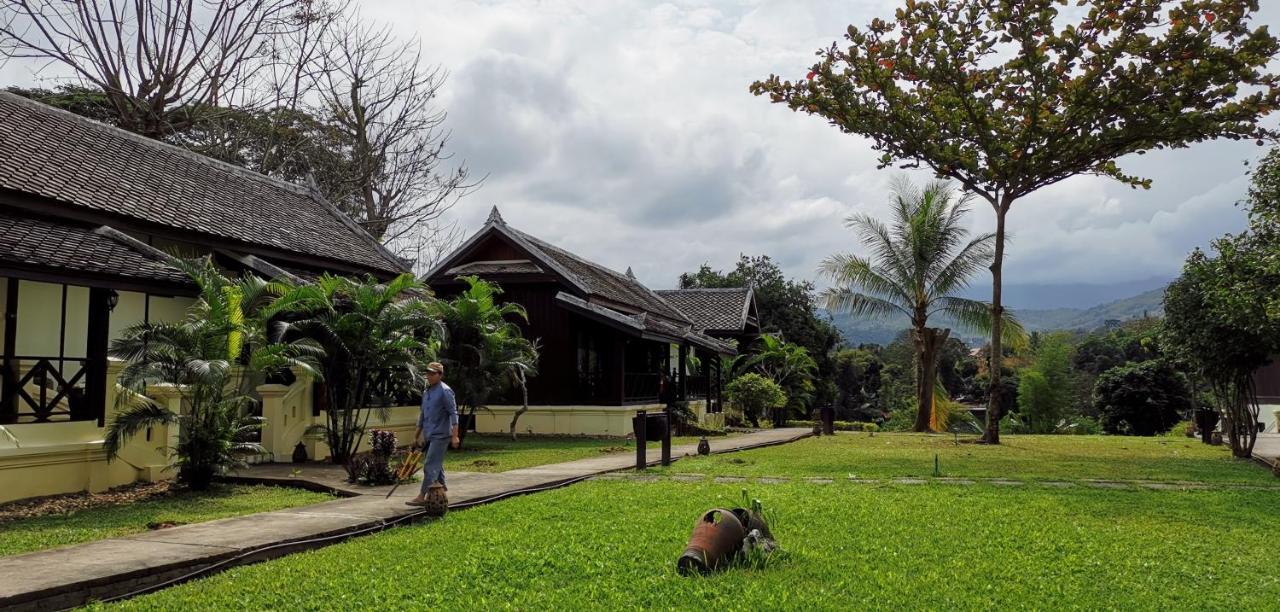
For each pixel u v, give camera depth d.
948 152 22.25
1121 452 20.61
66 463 12.10
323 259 19.59
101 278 12.38
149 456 13.33
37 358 12.15
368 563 7.69
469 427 24.92
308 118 36.53
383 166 38.06
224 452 12.73
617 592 6.67
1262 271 15.79
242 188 21.27
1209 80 19.48
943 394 37.38
